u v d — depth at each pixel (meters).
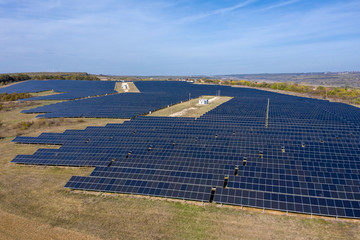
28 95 135.25
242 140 49.22
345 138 48.66
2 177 39.88
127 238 24.91
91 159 43.19
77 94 145.50
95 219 28.20
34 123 75.25
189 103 117.94
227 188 31.94
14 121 79.50
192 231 25.86
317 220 27.05
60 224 27.34
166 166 38.72
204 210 29.48
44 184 37.25
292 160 37.88
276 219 27.50
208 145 47.16
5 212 29.72
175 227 26.58
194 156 41.44
